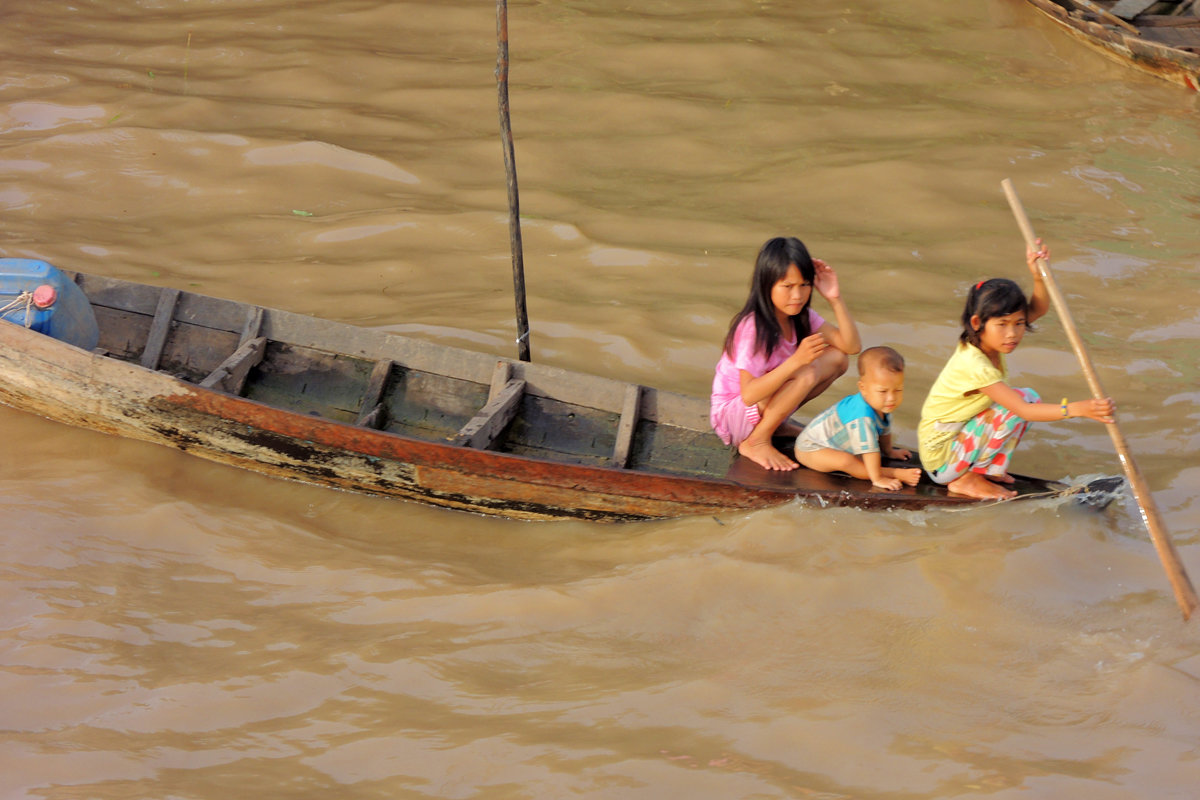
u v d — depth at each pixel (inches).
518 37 1673.2
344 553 695.1
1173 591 612.1
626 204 1230.9
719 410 749.9
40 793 486.9
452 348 850.8
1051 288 637.9
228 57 1592.0
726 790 479.8
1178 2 1760.6
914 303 1016.2
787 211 1214.3
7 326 789.2
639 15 1750.7
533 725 527.2
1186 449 794.2
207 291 1037.8
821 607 613.6
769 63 1592.0
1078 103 1488.7
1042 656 567.8
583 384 818.2
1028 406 639.8
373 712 539.8
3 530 685.3
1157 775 481.4
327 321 874.1
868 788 478.6
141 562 670.5
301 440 746.8
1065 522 677.9
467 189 1263.5
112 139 1334.9
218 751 513.7
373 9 1766.7
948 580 628.1
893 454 741.3
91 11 1760.6
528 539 719.7
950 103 1487.5
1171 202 1225.4
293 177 1280.8
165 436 792.9
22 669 566.6
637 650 587.2
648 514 714.2
